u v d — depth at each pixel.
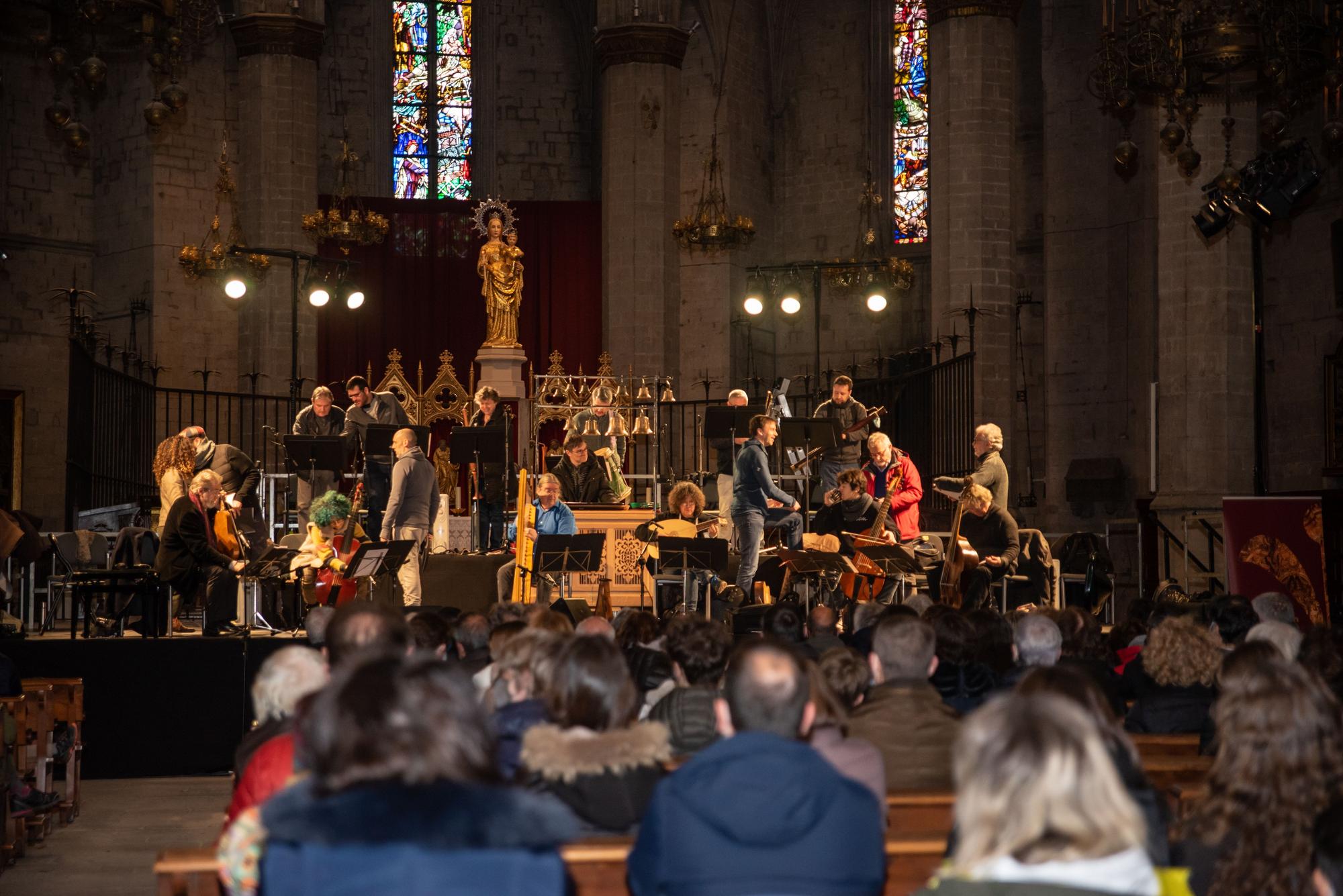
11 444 25.19
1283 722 3.85
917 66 28.48
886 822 4.98
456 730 2.97
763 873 3.54
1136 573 22.47
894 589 15.72
